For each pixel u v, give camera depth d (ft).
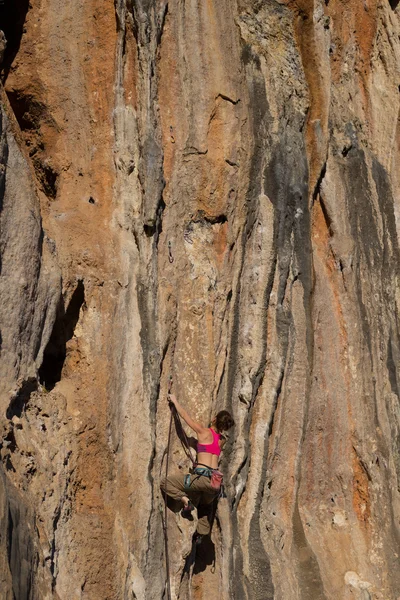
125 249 28.40
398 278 41.09
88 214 28.78
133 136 29.45
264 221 33.76
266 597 30.07
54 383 26.58
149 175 29.17
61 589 23.13
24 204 24.29
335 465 36.27
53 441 24.52
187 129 31.55
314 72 37.27
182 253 30.71
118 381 26.96
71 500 24.71
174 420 29.01
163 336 28.73
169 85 31.24
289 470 34.19
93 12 30.22
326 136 37.29
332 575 33.24
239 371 32.24
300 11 37.27
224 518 29.89
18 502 21.29
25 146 30.30
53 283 25.17
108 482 25.96
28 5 30.60
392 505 36.60
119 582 25.02
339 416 36.47
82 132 29.96
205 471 27.86
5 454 22.02
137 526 26.40
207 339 30.63
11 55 30.45
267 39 35.99
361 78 42.91
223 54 33.12
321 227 38.42
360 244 39.14
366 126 42.37
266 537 31.94
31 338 24.35
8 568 18.86
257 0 35.99
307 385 34.78
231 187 32.50
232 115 32.91
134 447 26.94
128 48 29.89
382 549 35.32
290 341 34.30
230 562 29.66
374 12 43.39
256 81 34.47
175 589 27.66
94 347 26.84
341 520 35.73
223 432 31.14
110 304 27.37
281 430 33.91
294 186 35.04
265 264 33.53
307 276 35.35
